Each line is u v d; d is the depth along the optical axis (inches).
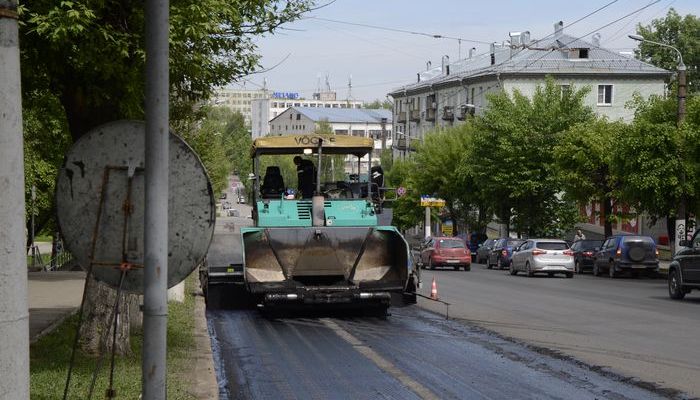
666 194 1669.5
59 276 1325.0
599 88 3137.3
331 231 864.9
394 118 4510.3
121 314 518.3
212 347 647.8
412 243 2984.7
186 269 266.5
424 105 4052.7
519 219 2422.5
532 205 2413.9
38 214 1785.2
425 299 1079.0
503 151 2380.7
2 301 203.2
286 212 894.4
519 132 2351.1
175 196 266.2
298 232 861.2
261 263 855.7
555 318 847.7
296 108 6451.8
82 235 271.3
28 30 481.4
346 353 613.3
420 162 2974.9
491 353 605.6
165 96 254.5
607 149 1932.8
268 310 880.3
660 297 1142.3
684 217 1640.0
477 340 677.3
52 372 459.5
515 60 3213.6
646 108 1734.7
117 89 520.1
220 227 965.2
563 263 1726.1
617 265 1705.2
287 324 802.2
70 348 547.2
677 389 466.0
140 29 503.5
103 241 271.3
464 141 2881.4
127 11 503.5
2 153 203.8
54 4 467.2
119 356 513.3
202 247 266.7
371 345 653.3
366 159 928.3
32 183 1530.5
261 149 918.4
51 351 533.3
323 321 826.8
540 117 2368.4
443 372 527.2
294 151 925.8
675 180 1619.1
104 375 453.4
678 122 1603.1
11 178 205.0
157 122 253.8
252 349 637.3
